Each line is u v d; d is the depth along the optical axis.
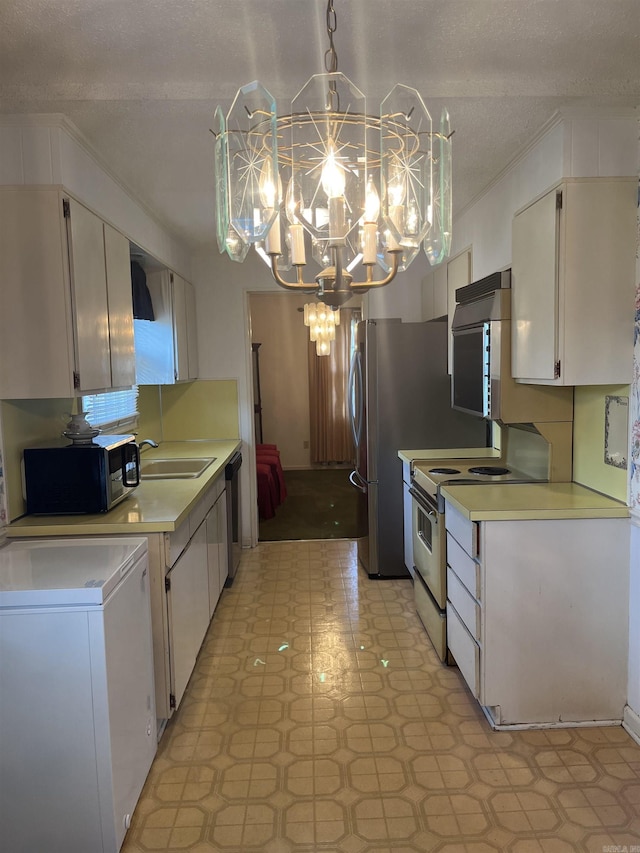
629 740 2.19
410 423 3.87
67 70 1.88
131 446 2.62
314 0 1.55
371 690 2.57
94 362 2.34
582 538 2.22
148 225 3.26
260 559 4.40
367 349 3.84
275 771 2.06
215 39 1.73
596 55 1.87
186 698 2.53
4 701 1.62
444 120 1.79
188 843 1.75
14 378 2.15
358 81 1.99
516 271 2.54
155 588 2.20
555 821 1.81
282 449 8.16
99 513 2.31
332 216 1.58
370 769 2.06
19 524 2.18
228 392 4.62
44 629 1.60
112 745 1.65
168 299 3.75
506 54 1.86
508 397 2.61
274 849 1.73
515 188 2.64
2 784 1.64
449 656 2.77
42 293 2.12
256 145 1.66
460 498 2.40
